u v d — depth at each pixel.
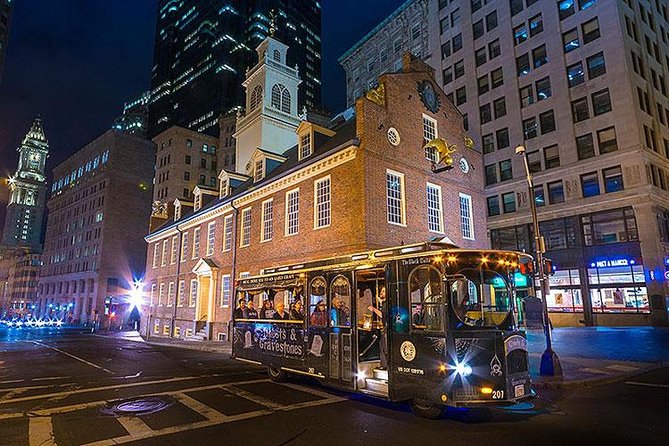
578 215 33.25
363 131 17.44
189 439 6.88
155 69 151.00
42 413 8.64
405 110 19.77
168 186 75.00
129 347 25.89
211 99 121.62
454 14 47.19
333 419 8.05
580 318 32.12
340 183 18.19
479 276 8.12
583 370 12.52
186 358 18.83
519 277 8.59
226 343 24.44
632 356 15.25
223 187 30.30
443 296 8.02
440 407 7.97
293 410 8.77
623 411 8.41
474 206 22.70
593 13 34.53
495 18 42.53
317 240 19.00
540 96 37.53
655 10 39.00
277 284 13.01
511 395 7.61
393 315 8.94
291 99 34.03
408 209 18.55
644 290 29.17
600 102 33.41
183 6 146.62
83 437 7.04
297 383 12.02
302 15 140.00
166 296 34.66
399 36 55.41
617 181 31.41
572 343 19.83
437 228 20.14
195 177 77.31
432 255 8.35
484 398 7.50
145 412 8.63
